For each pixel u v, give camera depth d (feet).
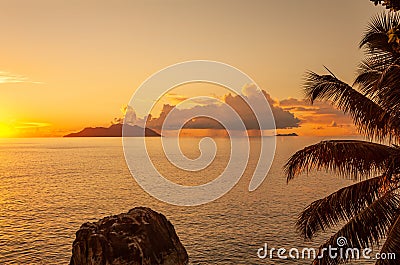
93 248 107.24
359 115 48.34
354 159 45.62
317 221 48.60
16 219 211.41
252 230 174.09
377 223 46.06
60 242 167.63
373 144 46.62
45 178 384.27
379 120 46.62
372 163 45.98
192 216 209.97
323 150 46.21
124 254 107.55
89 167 480.23
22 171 445.37
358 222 46.52
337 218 47.93
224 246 152.87
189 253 146.10
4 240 169.48
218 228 180.86
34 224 200.34
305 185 292.61
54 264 141.28
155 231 120.26
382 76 39.73
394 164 43.98
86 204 255.50
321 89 49.42
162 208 236.22
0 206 247.09
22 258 146.82
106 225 116.37
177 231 178.19
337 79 49.39
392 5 36.29
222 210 221.25
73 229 190.08
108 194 290.97
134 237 112.68
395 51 43.57
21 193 295.28
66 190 309.42
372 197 46.91
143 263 108.37
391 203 46.29
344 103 48.67
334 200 47.88
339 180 314.76
